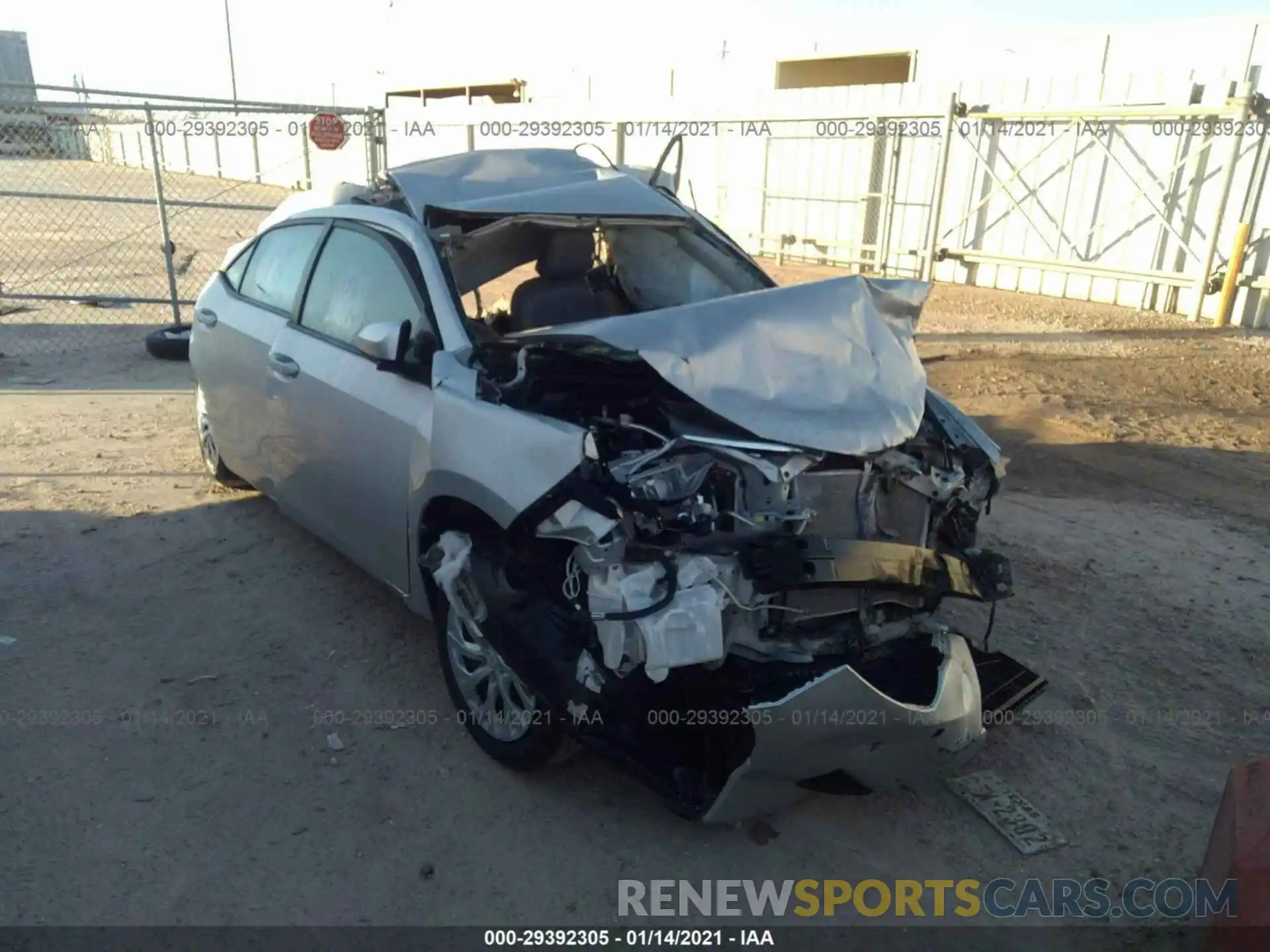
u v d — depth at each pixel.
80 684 3.85
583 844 3.14
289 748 3.53
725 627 2.92
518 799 3.33
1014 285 14.84
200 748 3.50
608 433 3.23
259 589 4.66
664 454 3.04
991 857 3.16
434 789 3.36
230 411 5.16
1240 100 11.37
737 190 18.66
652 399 3.44
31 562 4.84
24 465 6.20
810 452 3.08
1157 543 5.57
